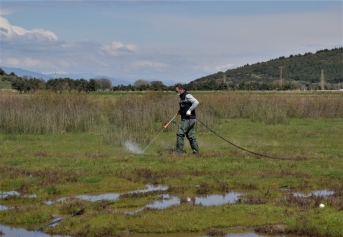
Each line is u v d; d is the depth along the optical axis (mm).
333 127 27062
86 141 20812
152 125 24312
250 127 26875
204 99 34344
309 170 14344
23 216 9953
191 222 9562
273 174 13805
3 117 23750
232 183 12727
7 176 13367
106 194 12086
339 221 9578
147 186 12875
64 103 29031
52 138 21844
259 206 10461
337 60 169500
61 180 12922
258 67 180125
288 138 22219
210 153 17094
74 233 9102
